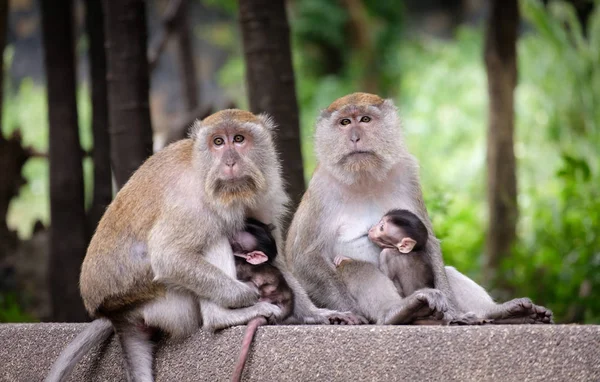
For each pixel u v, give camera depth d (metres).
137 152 10.91
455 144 26.38
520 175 21.33
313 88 31.69
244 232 8.04
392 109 8.89
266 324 7.38
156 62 18.25
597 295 12.16
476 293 8.45
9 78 32.78
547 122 22.19
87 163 21.80
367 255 8.70
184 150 8.07
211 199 7.72
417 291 7.66
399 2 33.47
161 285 7.72
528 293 13.02
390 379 6.80
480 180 23.17
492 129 15.30
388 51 32.62
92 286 7.95
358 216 8.84
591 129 20.80
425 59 32.06
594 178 15.47
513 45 15.22
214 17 35.72
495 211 15.19
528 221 17.98
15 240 15.12
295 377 7.07
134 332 7.86
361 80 31.95
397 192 8.87
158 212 7.80
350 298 8.53
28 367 8.07
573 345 6.45
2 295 13.71
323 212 8.86
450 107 27.80
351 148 8.63
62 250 12.74
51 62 12.90
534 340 6.53
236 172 7.71
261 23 11.06
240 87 32.44
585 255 12.86
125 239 7.86
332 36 32.41
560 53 20.95
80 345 7.67
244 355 7.13
